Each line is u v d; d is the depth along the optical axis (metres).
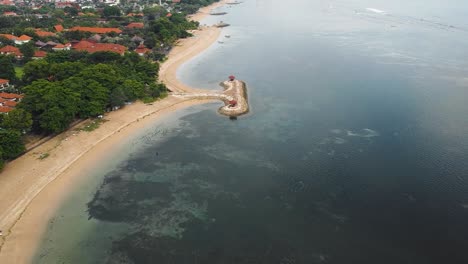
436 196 84.06
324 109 134.12
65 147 110.19
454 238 72.00
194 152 109.06
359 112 129.75
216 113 135.50
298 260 69.94
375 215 79.81
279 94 151.38
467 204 80.88
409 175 92.19
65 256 72.69
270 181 93.75
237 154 107.06
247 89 159.12
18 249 73.69
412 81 158.00
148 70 166.75
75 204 87.19
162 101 145.50
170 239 76.44
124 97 137.88
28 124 111.06
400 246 71.12
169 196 89.75
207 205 86.00
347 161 100.12
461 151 101.38
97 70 145.88
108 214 84.00
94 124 124.69
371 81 160.50
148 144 114.25
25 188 91.50
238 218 81.44
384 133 113.81
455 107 130.25
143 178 97.06
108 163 103.94
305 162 101.06
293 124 123.94
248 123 126.69
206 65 197.38
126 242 76.06
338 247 72.19
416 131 113.88
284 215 81.69
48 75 149.50
